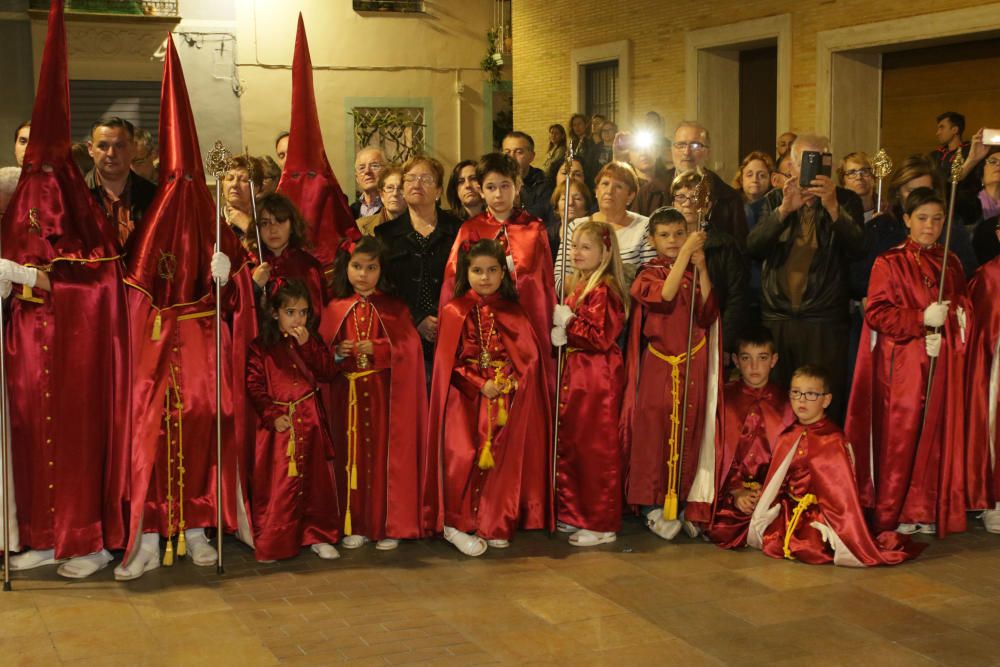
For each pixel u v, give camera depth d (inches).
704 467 208.7
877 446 212.7
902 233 233.0
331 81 737.0
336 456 207.5
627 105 559.2
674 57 526.6
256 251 212.2
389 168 235.8
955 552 201.5
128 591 180.5
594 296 206.4
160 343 190.5
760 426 210.5
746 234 243.4
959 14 390.0
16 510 190.5
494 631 163.0
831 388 217.5
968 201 244.2
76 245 188.2
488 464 200.4
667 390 210.7
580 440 208.4
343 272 209.3
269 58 719.7
